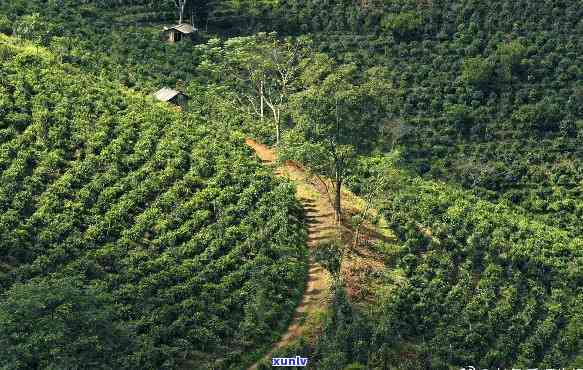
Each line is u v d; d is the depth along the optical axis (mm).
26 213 88438
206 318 79062
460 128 118562
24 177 92250
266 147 108625
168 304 80062
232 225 90625
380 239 94438
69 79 107938
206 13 137500
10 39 115062
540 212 108125
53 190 90875
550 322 87375
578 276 93125
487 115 119812
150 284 81375
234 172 97625
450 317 85688
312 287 85875
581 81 123000
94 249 85438
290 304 82812
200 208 92500
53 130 98500
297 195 99125
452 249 94312
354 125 107375
